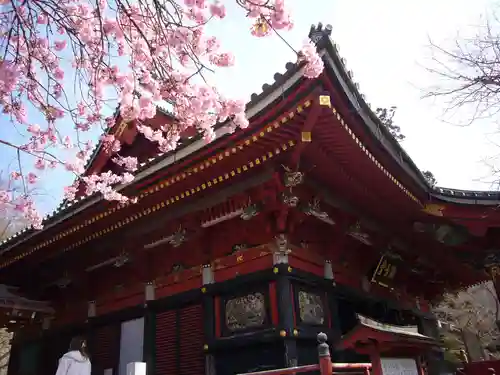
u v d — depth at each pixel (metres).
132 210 12.40
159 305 12.95
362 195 11.72
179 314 12.40
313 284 11.09
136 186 11.34
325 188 11.06
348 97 8.38
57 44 7.51
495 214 13.47
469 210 13.69
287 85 8.44
